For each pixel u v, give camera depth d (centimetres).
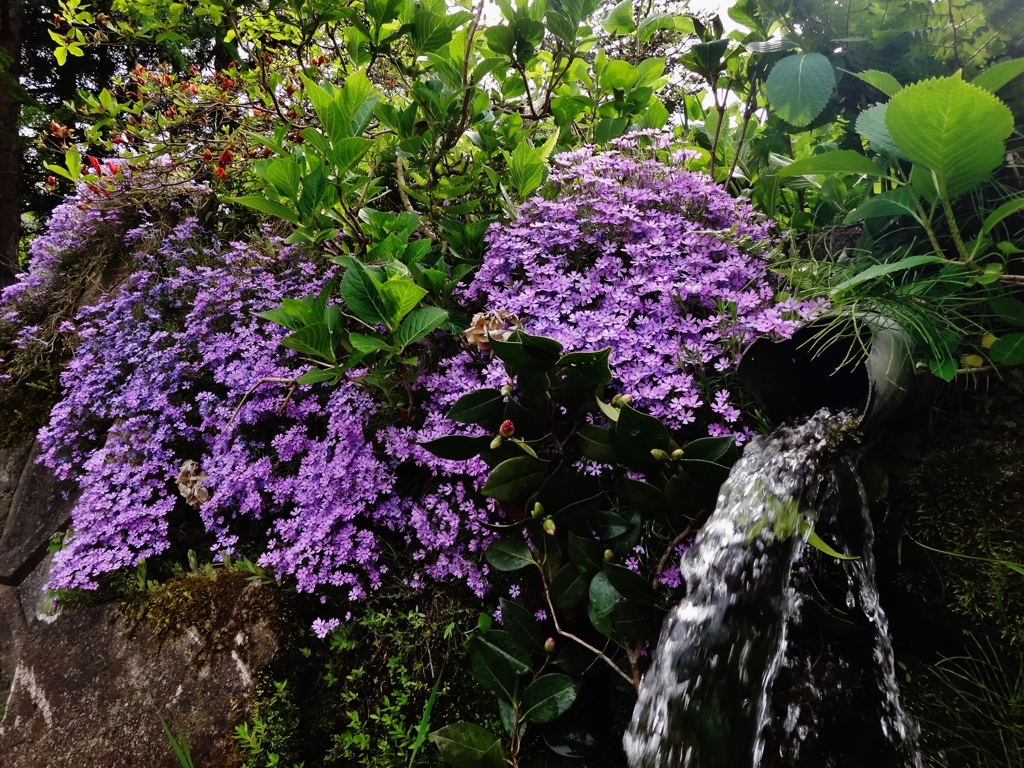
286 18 107
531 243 93
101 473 111
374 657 91
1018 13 76
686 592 71
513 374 75
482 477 88
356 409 100
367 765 86
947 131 64
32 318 141
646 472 76
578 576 79
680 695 68
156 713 91
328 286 89
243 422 110
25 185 345
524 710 79
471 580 87
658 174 95
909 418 77
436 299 96
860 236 90
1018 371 77
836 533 73
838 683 73
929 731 73
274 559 95
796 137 112
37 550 116
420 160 108
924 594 74
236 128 142
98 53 363
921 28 82
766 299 80
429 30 98
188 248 132
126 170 138
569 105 111
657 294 86
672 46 134
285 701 89
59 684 97
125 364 124
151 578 107
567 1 103
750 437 78
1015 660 69
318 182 88
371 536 92
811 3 87
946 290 76
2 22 308
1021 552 69
